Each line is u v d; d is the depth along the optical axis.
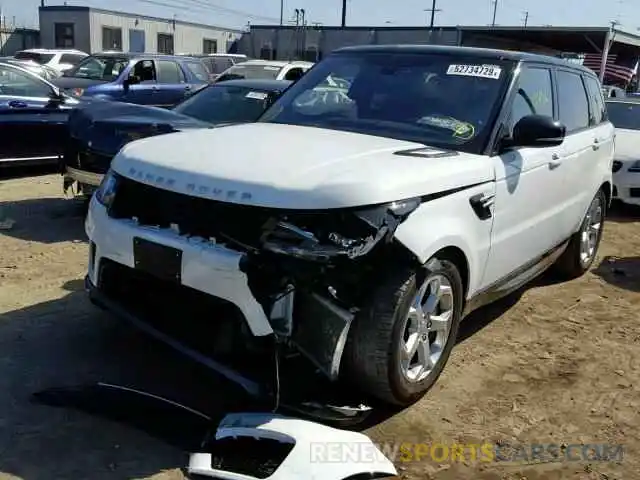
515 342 4.77
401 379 3.46
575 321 5.24
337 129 4.40
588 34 24.44
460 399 3.90
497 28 25.78
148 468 3.08
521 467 3.31
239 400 3.65
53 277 5.44
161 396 3.67
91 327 4.47
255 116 7.96
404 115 4.40
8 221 7.07
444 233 3.49
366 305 3.28
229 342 3.22
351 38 36.84
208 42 47.94
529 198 4.53
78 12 40.31
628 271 6.67
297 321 3.06
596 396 4.05
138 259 3.38
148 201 3.48
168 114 6.98
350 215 3.10
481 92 4.40
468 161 3.86
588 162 5.65
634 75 29.41
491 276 4.26
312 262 2.99
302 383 3.34
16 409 3.47
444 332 3.80
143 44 43.50
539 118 4.09
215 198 3.17
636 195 9.16
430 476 3.18
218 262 3.09
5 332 4.34
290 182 3.14
